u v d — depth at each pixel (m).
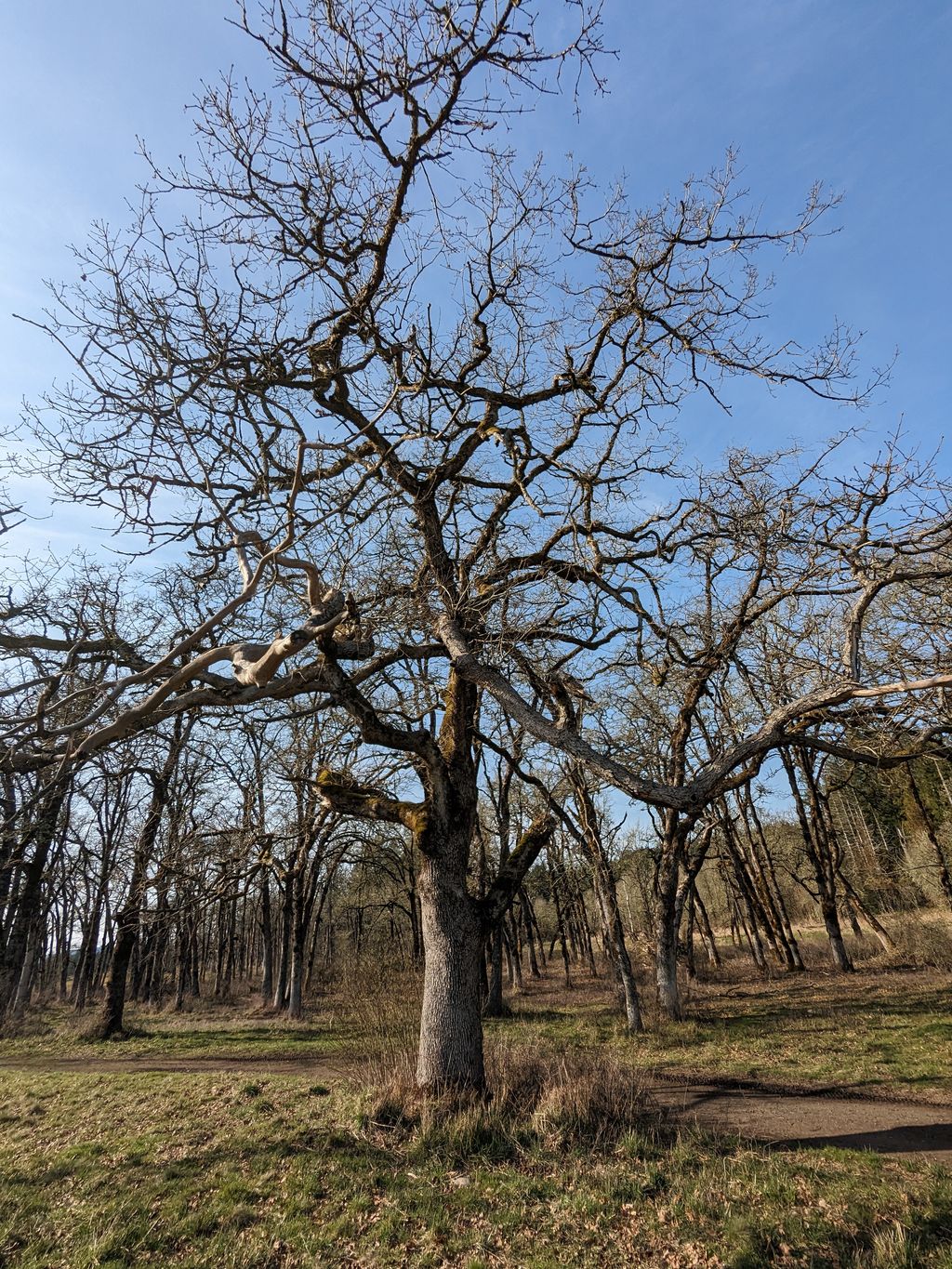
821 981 21.95
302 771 13.16
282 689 8.37
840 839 35.69
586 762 6.91
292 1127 8.35
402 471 9.87
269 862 12.97
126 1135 8.70
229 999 32.69
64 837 25.75
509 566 10.34
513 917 30.30
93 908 32.25
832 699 5.86
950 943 23.67
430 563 9.29
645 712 16.80
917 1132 7.74
